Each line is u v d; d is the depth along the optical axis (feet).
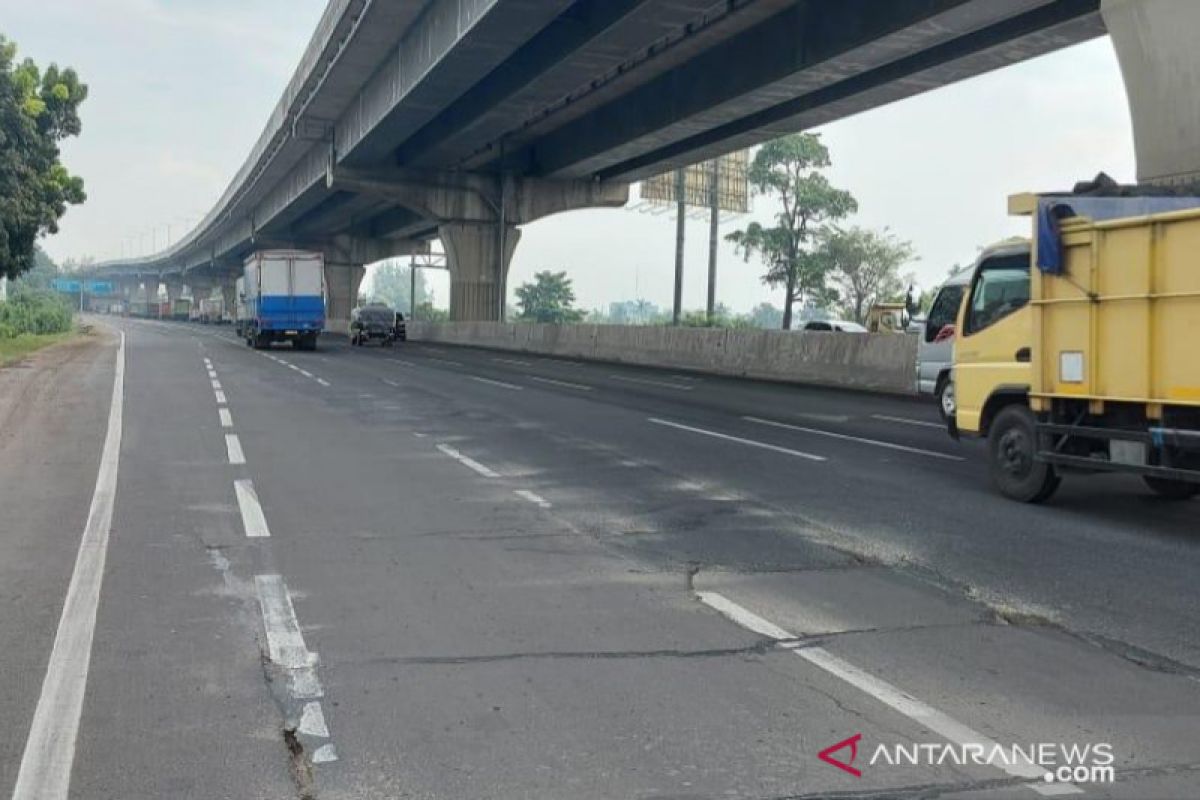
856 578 24.66
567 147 151.64
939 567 25.70
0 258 123.65
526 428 54.24
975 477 39.78
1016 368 34.96
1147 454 29.96
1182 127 54.29
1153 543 28.50
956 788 13.91
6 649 19.35
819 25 88.89
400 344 176.86
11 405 63.72
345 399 69.00
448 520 31.04
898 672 18.28
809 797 13.66
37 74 132.87
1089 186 33.35
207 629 20.57
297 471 39.65
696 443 49.08
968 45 86.22
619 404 68.64
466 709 16.56
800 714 16.40
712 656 19.11
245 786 13.93
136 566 25.41
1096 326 31.30
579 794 13.70
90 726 15.88
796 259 214.90
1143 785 13.98
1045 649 19.56
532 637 20.17
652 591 23.48
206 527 29.86
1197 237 28.04
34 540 28.14
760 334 101.40
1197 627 20.95
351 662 18.70
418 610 21.91
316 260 142.20
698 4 87.81
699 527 30.32
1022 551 27.48
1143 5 55.67
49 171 133.18
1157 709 16.65
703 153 143.84
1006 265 36.27
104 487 36.17
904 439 51.55
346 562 25.93
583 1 98.32
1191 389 28.25
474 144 161.48
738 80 101.35
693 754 14.93
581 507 33.19
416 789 13.85
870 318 125.39
